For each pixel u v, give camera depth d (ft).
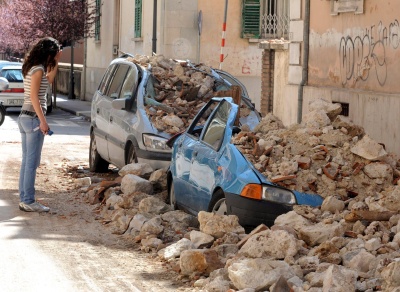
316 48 69.15
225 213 34.40
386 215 31.45
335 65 65.41
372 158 34.73
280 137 36.68
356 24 61.46
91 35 155.02
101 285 28.07
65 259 31.78
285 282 25.53
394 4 55.42
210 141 38.06
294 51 72.84
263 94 81.87
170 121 48.34
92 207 43.83
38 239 35.37
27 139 41.60
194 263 29.14
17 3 144.66
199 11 107.76
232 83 56.44
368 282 25.67
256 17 107.65
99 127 56.59
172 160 41.88
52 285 27.81
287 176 33.78
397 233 29.35
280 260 28.73
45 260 31.45
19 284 27.78
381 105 56.34
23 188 41.98
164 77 53.06
